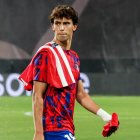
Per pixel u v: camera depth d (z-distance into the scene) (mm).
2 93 66000
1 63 65625
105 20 66188
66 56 17312
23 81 17281
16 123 44344
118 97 66125
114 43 66438
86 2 65688
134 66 66875
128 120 47188
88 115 50156
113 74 67000
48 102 16922
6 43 65312
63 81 16953
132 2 66188
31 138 37594
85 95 18234
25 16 65125
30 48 65188
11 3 65125
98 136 38781
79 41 66250
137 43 66438
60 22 17234
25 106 56562
